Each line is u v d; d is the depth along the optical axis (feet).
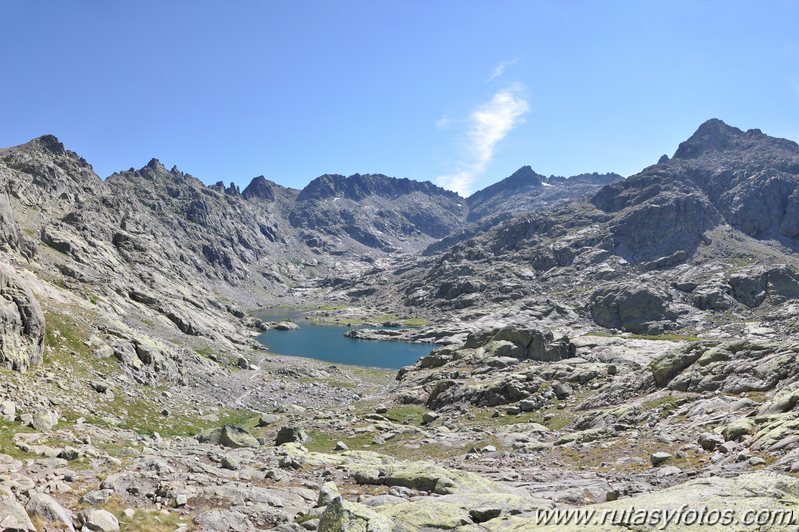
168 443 124.57
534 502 65.05
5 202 340.80
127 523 57.31
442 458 142.20
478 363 309.63
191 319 510.17
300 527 63.41
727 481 54.49
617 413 156.25
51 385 155.74
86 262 520.83
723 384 151.94
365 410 248.32
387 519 55.26
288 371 397.80
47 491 62.59
